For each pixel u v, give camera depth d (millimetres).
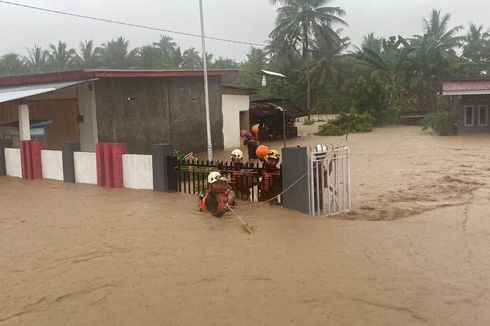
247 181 9906
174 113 21094
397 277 5598
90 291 5328
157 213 8945
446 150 20266
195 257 6375
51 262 6324
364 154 19547
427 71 43438
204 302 4984
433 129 29484
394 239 7156
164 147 11047
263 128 28719
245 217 8516
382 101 38500
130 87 19328
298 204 8922
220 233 7523
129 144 19406
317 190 8789
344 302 4914
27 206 10000
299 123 44375
